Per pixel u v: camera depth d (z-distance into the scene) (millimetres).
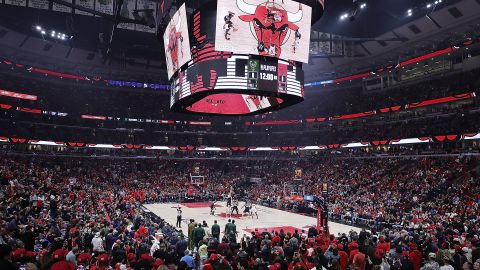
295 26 15336
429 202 29188
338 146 49594
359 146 47219
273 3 14883
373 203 31172
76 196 27266
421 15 37500
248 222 28016
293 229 25016
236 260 8945
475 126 39531
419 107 43281
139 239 14320
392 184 36750
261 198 41750
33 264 6914
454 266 9742
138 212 25703
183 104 17891
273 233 15320
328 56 44875
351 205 31328
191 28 16125
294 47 15359
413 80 46906
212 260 9219
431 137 39625
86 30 38312
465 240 13617
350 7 33719
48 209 20578
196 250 13477
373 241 14117
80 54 48594
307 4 15711
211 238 13094
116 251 10195
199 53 15477
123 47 44812
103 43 40219
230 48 14375
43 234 13562
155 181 49562
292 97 15922
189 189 44406
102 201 27938
